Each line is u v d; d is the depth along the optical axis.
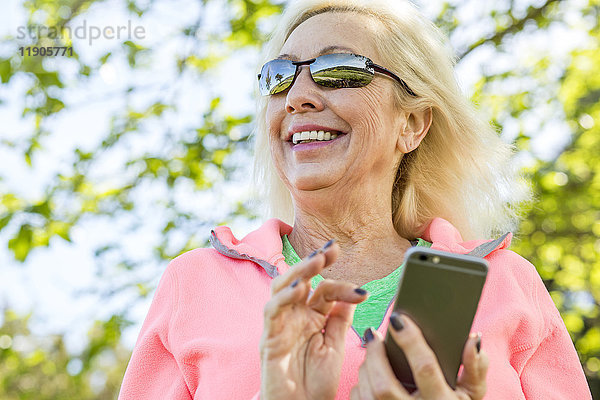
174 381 1.92
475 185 2.32
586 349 7.95
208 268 2.01
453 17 6.06
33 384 6.32
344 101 1.95
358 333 1.80
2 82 5.58
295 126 1.97
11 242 5.57
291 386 1.40
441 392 1.28
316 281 1.97
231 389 1.75
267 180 2.43
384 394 1.31
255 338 1.80
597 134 7.74
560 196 7.30
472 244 2.08
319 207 2.01
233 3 6.15
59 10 5.84
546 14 6.18
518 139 6.50
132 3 5.87
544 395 1.85
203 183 5.96
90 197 5.91
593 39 6.83
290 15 2.24
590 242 7.69
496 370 1.76
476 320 1.86
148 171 5.89
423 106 2.12
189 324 1.91
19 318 6.02
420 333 1.30
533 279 1.99
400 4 2.20
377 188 2.04
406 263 1.32
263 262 1.97
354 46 2.04
